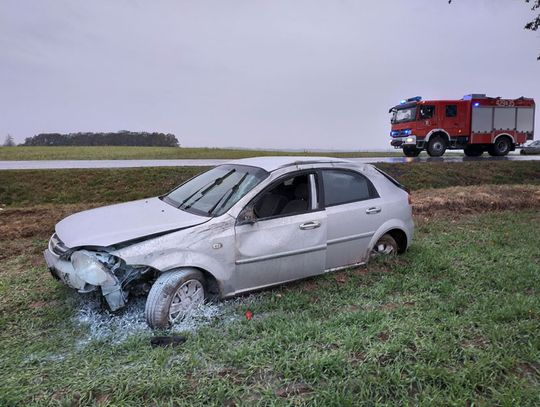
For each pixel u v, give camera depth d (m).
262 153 24.02
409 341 3.29
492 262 5.58
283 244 4.42
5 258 6.09
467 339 3.38
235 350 3.16
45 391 2.71
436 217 9.21
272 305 4.24
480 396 2.67
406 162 16.78
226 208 4.21
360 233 5.09
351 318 3.76
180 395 2.66
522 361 3.06
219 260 4.03
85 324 3.80
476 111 19.92
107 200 11.58
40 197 11.40
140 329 3.72
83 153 24.33
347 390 2.70
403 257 5.75
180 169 14.09
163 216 4.24
